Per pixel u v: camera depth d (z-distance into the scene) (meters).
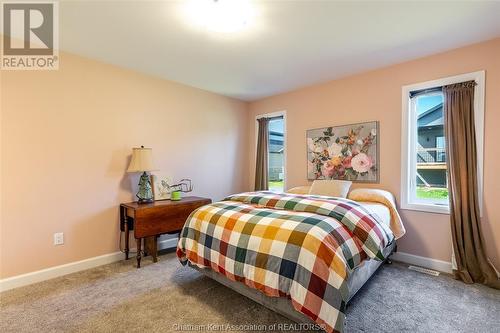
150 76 3.34
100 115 2.89
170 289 2.29
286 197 2.43
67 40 2.40
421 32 2.28
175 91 3.61
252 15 2.01
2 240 2.29
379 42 2.47
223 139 4.25
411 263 2.85
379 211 2.43
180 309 1.97
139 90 3.23
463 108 2.50
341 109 3.45
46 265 2.52
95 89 2.85
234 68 3.12
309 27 2.19
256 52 2.68
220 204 2.50
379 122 3.12
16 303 2.05
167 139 3.52
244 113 4.59
